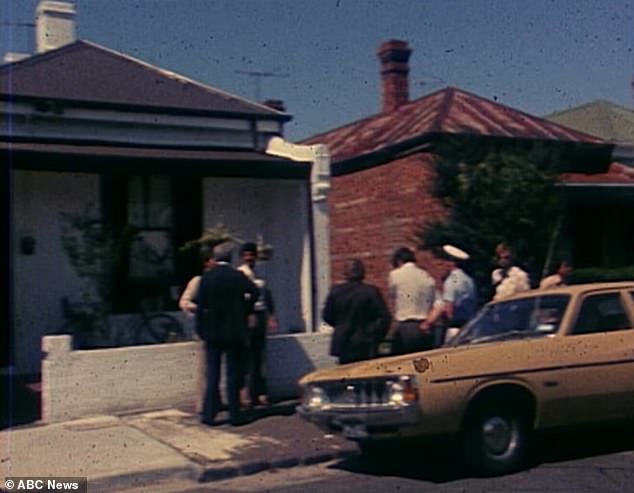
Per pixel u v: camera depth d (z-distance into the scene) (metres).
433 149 14.82
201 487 8.39
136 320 13.88
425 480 8.17
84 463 8.84
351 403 8.22
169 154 13.97
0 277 13.14
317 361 12.30
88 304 13.22
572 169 18.05
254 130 15.69
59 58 16.08
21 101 13.79
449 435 8.05
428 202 16.09
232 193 15.14
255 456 9.02
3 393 11.87
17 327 13.18
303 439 9.73
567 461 8.71
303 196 14.73
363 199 18.06
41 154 12.44
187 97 15.69
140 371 11.30
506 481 7.97
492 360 8.17
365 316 10.21
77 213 13.79
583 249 18.02
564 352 8.43
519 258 13.84
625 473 8.14
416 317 10.73
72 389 10.87
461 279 11.44
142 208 14.38
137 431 10.19
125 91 15.25
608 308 8.84
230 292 10.34
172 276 14.50
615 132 25.30
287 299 15.03
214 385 10.45
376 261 17.67
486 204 13.74
